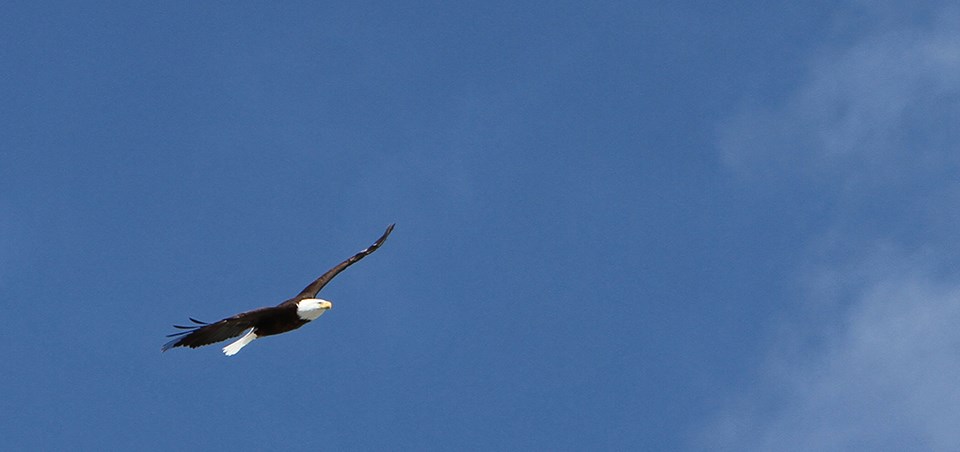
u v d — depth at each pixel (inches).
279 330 1117.1
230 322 1098.1
